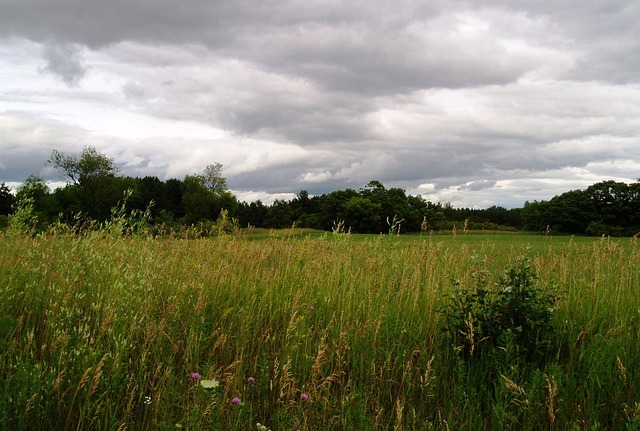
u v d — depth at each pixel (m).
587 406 3.88
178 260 7.12
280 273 7.01
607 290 6.21
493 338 4.64
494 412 3.66
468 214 108.06
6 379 3.52
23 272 5.48
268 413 3.77
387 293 6.17
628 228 69.62
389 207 86.06
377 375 4.34
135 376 4.00
